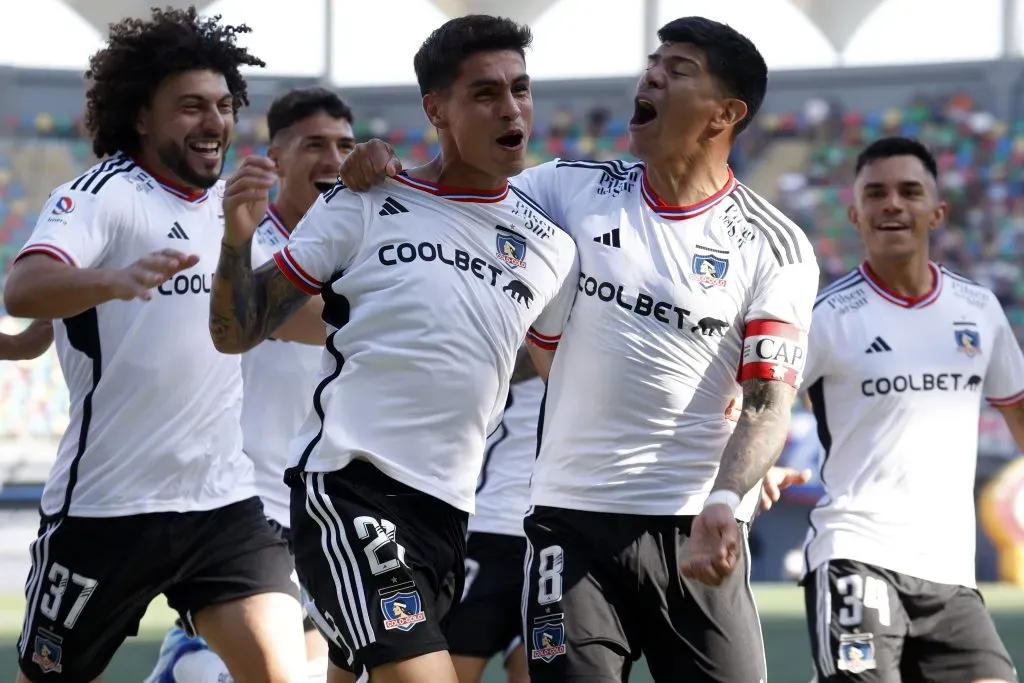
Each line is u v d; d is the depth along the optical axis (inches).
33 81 2265.0
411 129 2394.2
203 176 545.6
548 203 487.8
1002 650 604.1
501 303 446.0
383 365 434.3
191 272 538.3
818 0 2407.7
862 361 609.9
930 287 625.6
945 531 605.9
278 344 663.1
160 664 653.3
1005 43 2316.7
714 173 475.8
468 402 441.7
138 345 526.3
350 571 429.1
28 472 1508.4
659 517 466.3
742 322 470.9
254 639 534.0
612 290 465.4
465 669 632.4
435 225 441.4
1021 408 650.2
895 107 2354.8
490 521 642.2
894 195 621.9
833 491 613.9
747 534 481.7
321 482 436.5
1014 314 2160.4
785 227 475.2
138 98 540.7
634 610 471.8
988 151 2292.1
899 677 596.1
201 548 537.6
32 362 1692.9
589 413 468.1
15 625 1162.0
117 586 530.3
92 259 515.5
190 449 536.7
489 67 431.5
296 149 714.8
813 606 607.2
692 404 469.1
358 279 437.1
